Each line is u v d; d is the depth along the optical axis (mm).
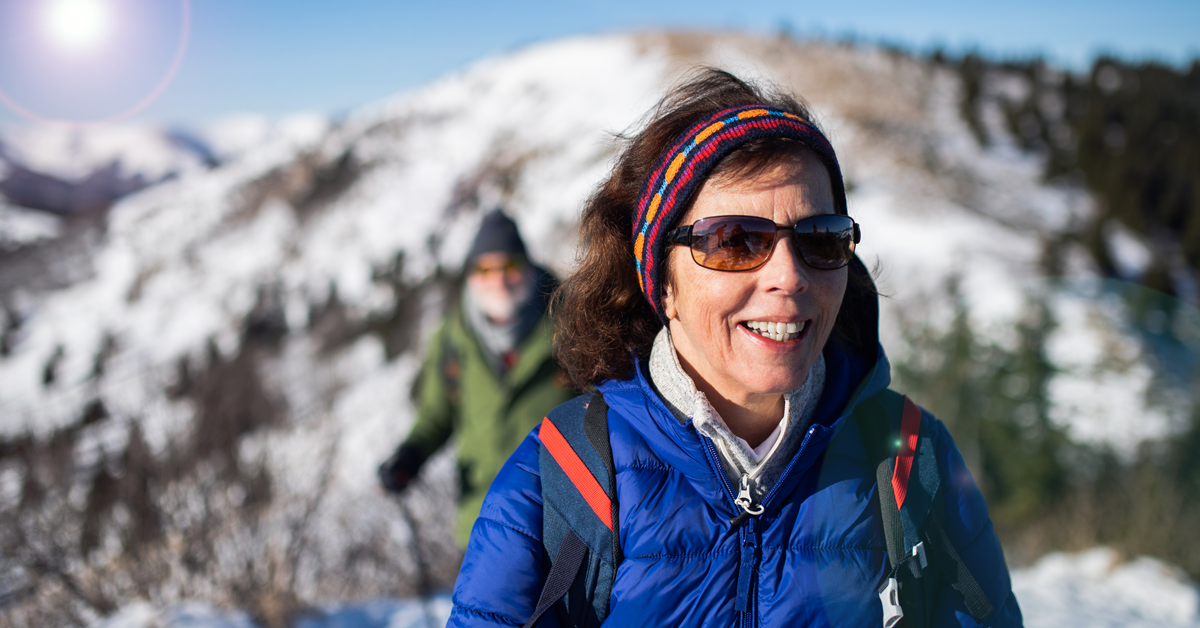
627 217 1058
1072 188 35125
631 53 69688
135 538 3814
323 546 4305
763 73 1163
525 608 957
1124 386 10406
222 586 3775
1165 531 6254
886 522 913
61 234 81438
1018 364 11531
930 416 1027
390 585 4281
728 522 914
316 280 56250
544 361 2500
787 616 890
